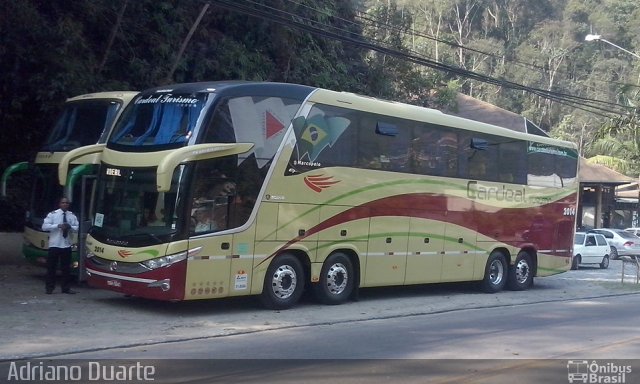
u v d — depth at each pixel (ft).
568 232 75.56
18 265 65.51
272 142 48.11
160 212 44.14
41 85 64.18
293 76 82.84
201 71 75.61
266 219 47.60
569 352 37.42
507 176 67.82
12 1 58.70
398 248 56.59
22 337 36.63
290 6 82.07
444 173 60.85
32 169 58.39
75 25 64.39
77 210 53.52
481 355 35.88
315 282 51.08
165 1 73.77
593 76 192.54
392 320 47.73
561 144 74.90
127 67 72.23
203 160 44.52
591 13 216.54
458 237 62.28
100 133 54.54
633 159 158.71
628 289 74.23
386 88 99.14
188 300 47.14
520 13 212.02
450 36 192.34
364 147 53.93
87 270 47.73
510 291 69.10
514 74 196.03
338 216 52.01
